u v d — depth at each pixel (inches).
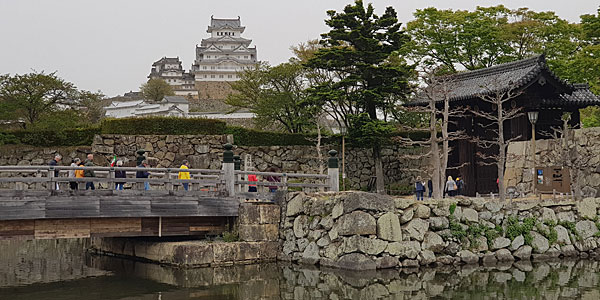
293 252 656.4
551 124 992.9
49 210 563.8
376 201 611.5
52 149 1079.6
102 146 1045.8
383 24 1108.5
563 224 709.9
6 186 1050.1
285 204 680.4
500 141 742.5
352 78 1080.8
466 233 655.1
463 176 1049.5
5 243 949.8
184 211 627.8
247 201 670.5
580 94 1008.9
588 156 836.6
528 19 1425.9
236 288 532.4
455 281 558.3
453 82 985.5
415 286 536.7
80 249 863.1
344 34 1084.5
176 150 1061.1
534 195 850.1
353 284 544.1
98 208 585.6
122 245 741.9
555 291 514.6
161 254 655.1
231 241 653.9
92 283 571.2
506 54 1402.6
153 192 616.4
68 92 1311.5
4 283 582.6
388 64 1093.1
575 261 673.6
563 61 1316.4
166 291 524.7
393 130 1095.6
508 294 503.5
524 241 680.4
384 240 609.0
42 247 895.7
